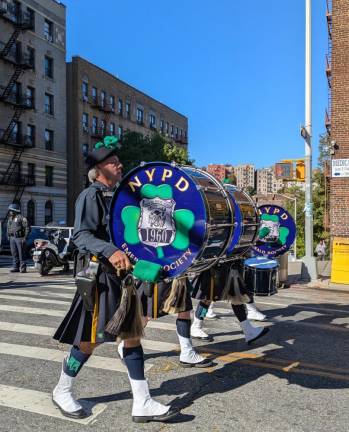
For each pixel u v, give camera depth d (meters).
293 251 23.47
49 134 39.84
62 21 41.00
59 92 40.72
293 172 13.90
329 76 20.67
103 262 3.49
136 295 3.56
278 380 4.66
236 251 5.39
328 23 19.84
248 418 3.76
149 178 3.72
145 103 56.88
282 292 11.16
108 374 4.76
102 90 47.53
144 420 3.64
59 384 3.77
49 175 39.78
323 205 36.59
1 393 4.22
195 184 3.56
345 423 3.70
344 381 4.65
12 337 6.13
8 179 35.31
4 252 23.78
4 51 34.25
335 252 12.62
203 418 3.75
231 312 8.05
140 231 3.76
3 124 35.06
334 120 16.27
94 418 3.72
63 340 3.60
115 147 3.73
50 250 13.51
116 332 3.41
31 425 3.59
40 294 9.80
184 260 3.61
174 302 4.75
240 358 5.38
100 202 3.59
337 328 6.99
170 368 4.98
